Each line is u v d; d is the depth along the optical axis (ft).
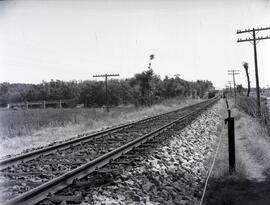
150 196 22.54
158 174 28.22
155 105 157.79
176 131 56.24
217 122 81.56
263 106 89.45
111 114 107.96
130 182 24.68
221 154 40.09
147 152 35.96
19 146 49.06
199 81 426.92
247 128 58.65
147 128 63.41
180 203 21.85
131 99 203.10
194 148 44.86
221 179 28.55
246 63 210.59
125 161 31.30
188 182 28.02
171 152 38.60
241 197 23.53
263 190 24.98
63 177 23.65
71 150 40.24
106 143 45.14
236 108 125.80
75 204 19.77
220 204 22.48
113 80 215.92
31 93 265.75
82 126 73.26
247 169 31.42
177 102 204.54
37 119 89.35
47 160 33.68
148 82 169.27
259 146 38.55
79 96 226.79
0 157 36.35
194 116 89.40
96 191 22.03
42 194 21.06
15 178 26.63
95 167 28.30
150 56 167.32
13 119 89.86
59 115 103.45
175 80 253.65
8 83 277.23
